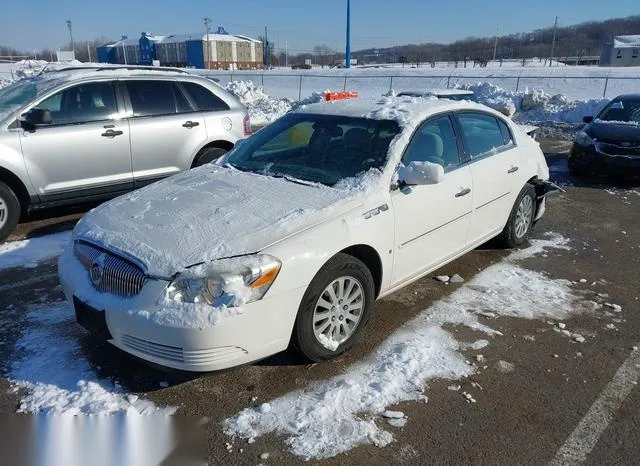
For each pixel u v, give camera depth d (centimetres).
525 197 560
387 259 382
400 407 310
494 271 509
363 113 445
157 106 684
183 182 412
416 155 416
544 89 2853
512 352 370
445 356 362
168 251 309
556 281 489
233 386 327
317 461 271
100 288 321
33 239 590
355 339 366
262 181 400
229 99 758
